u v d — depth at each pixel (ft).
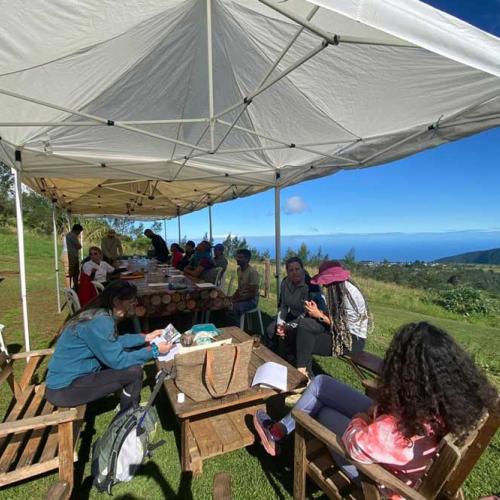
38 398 7.95
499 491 6.38
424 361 3.64
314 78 8.29
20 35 5.75
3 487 6.37
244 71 8.40
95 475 6.18
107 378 7.17
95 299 7.69
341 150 12.37
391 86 8.00
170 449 7.55
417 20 3.75
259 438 7.13
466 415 3.51
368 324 8.97
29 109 8.53
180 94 9.12
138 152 12.99
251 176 16.29
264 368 7.74
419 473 3.99
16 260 40.29
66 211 37.40
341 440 4.56
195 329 9.92
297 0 5.64
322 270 9.35
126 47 6.88
